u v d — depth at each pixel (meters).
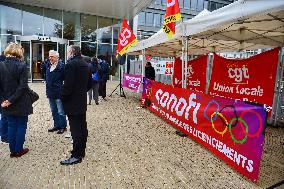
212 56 8.70
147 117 7.96
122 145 5.20
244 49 10.28
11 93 4.10
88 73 4.17
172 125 6.88
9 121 4.31
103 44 22.66
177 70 10.77
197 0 45.91
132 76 11.82
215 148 4.72
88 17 21.83
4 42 19.14
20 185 3.43
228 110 4.36
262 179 3.80
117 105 10.08
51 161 4.27
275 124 7.18
